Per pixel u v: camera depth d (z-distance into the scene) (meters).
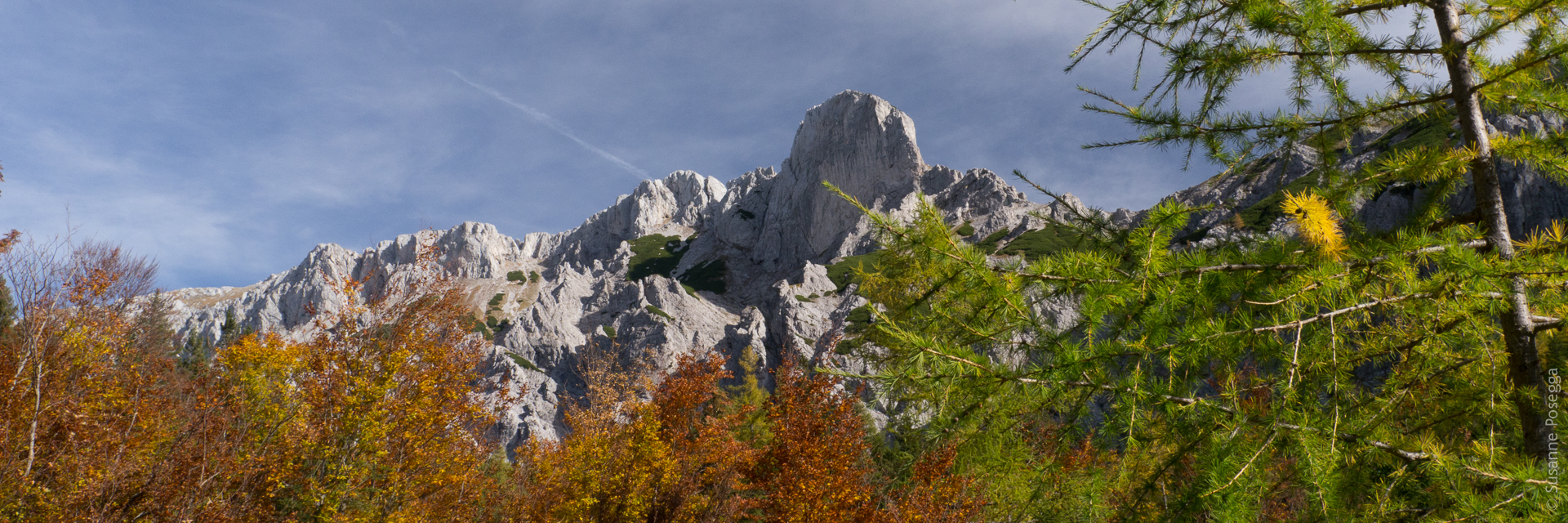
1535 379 3.75
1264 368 3.64
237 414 17.30
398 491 18.58
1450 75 4.17
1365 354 4.17
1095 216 4.41
